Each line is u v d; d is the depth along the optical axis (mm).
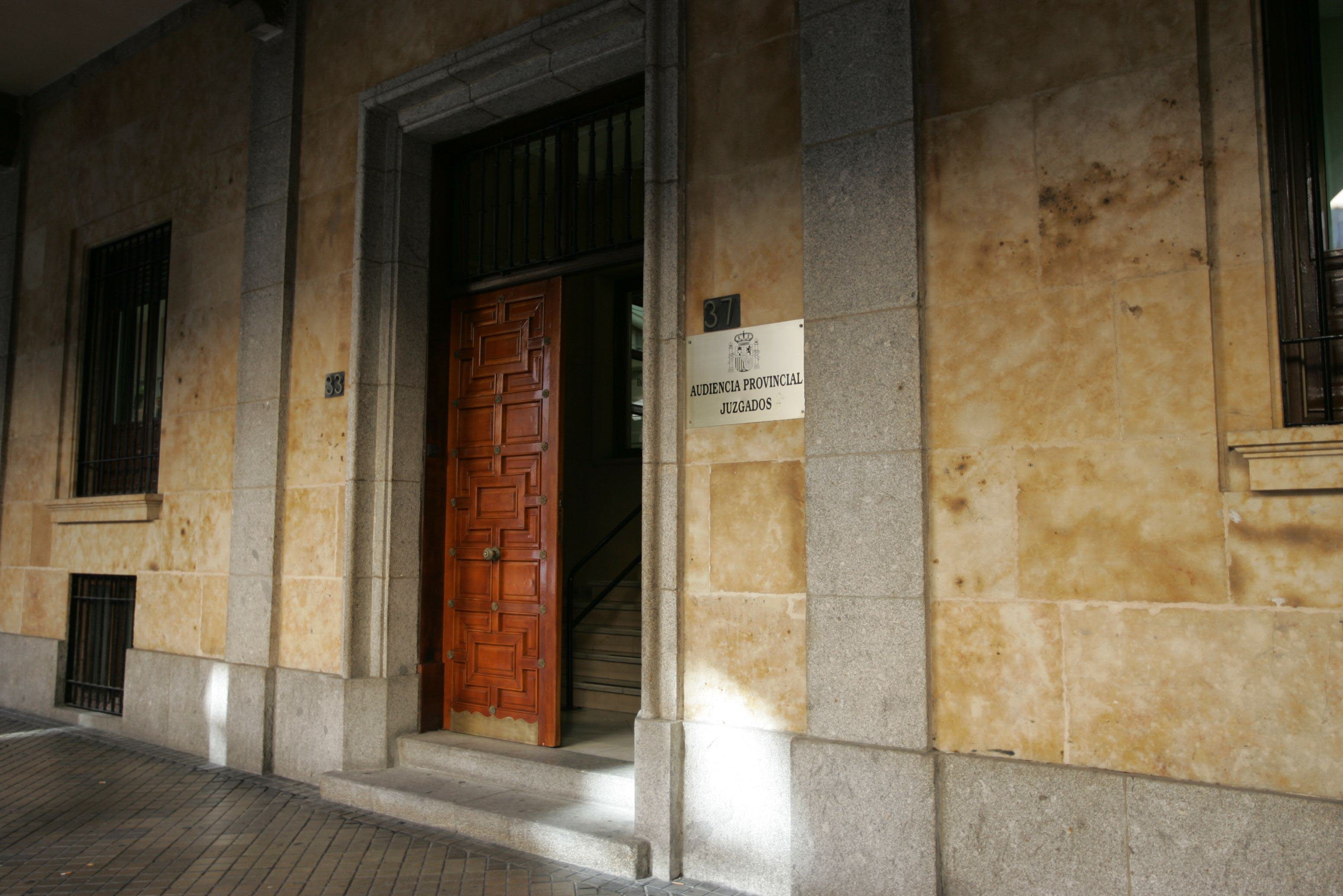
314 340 6246
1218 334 3307
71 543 8070
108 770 6168
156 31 7812
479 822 4742
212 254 7062
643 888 4113
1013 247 3701
